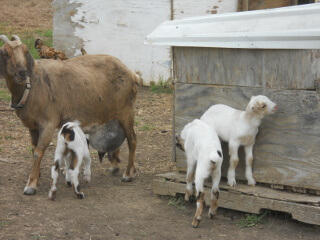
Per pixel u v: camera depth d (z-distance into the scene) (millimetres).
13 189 6531
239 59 5824
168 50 12711
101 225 5453
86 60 6965
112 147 7238
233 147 5633
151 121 10336
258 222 5539
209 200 5895
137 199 6352
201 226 5484
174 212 5922
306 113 5352
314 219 5141
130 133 7207
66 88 6578
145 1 12695
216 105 5926
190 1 12359
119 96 7055
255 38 5512
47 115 6441
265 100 5367
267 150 5656
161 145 8891
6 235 5082
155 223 5562
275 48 5383
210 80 6098
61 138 6102
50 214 5711
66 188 6680
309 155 5367
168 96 12258
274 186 5660
